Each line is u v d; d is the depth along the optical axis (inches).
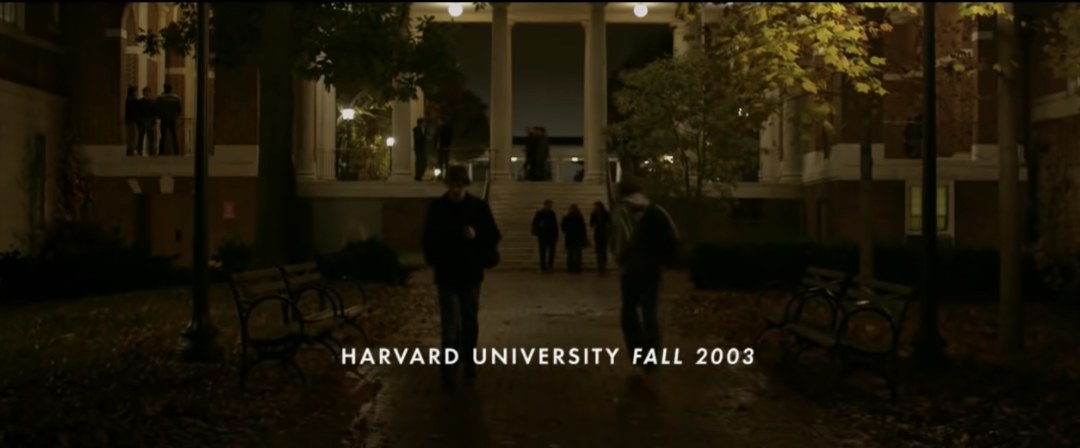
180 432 333.4
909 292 388.5
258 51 724.7
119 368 438.9
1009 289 490.0
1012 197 487.8
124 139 1230.3
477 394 404.5
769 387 419.5
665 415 369.7
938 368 447.2
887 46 904.3
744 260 815.1
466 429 346.6
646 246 431.5
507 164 1385.3
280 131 706.8
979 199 1154.0
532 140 1406.3
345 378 431.5
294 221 721.6
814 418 364.5
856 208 1154.0
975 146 1155.3
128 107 1202.6
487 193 1266.0
